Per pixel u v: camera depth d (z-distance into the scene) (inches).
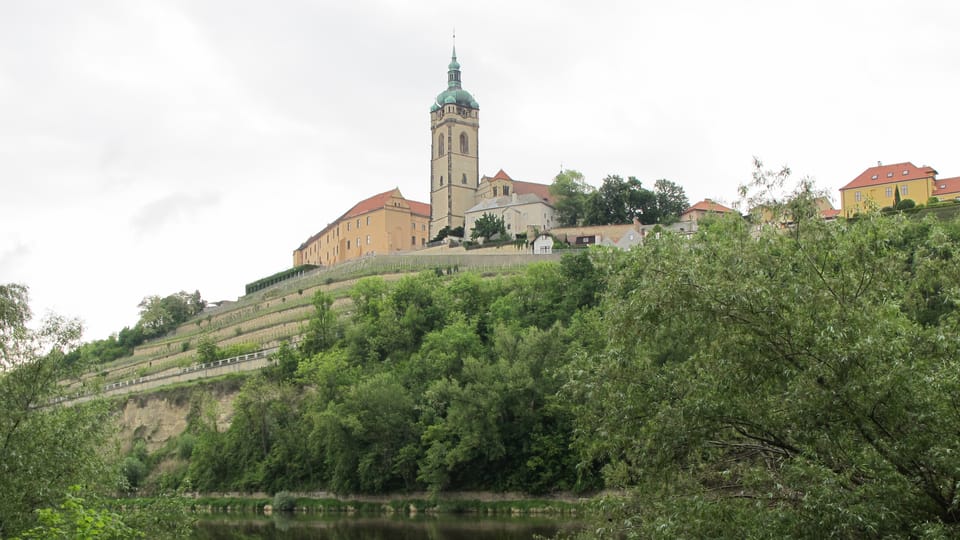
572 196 7470.5
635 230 6382.9
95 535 1131.3
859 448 997.8
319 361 4072.3
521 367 3134.8
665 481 1080.8
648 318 1064.8
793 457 1020.5
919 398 972.6
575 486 2977.4
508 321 4170.8
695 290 1038.4
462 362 3683.6
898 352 973.2
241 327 6353.3
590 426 1199.6
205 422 4382.4
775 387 1051.9
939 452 924.0
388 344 4315.9
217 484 3964.1
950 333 1032.8
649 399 1093.8
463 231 7706.7
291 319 5895.7
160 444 4655.5
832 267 1130.0
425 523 2859.3
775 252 1127.0
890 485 935.7
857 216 1204.5
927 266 1122.0
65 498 1290.6
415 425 3430.1
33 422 1363.2
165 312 7864.2
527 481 3105.3
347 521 3041.3
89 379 1590.8
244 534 2716.5
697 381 1066.7
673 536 1016.9
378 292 4889.3
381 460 3425.2
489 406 3097.9
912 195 5467.5
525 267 5497.1
